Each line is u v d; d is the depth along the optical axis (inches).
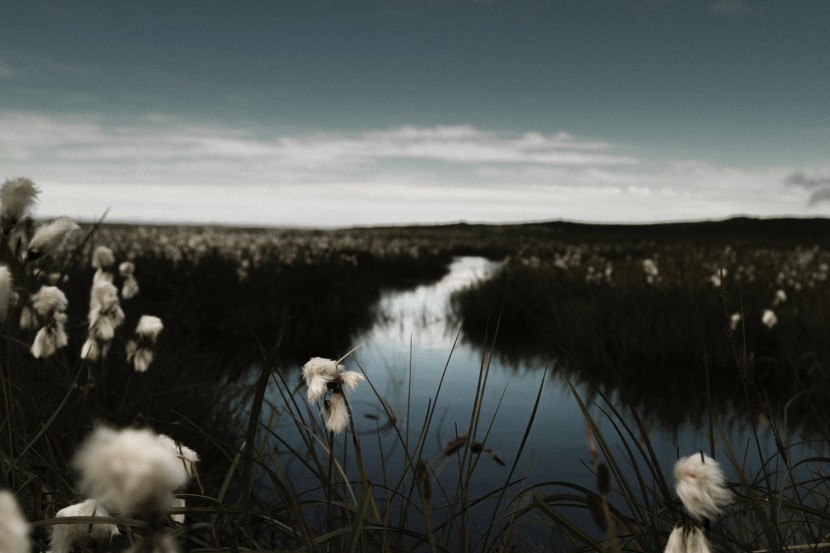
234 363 321.1
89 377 141.7
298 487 144.3
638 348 357.4
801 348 299.1
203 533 87.9
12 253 99.0
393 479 160.2
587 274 625.9
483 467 180.5
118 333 225.5
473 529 127.5
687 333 344.2
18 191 98.1
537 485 71.5
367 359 351.9
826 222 3299.7
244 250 831.7
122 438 22.5
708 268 623.8
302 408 201.0
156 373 197.5
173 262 583.8
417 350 384.2
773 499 77.7
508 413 242.4
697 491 40.6
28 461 102.9
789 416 229.1
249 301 480.4
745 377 77.4
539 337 437.1
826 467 156.8
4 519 23.8
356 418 222.4
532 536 122.7
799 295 428.8
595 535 127.2
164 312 381.1
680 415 240.5
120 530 64.9
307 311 507.5
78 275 235.9
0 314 88.2
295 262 721.0
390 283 824.9
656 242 1843.0
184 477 23.2
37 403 145.6
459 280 899.4
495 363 347.3
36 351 118.6
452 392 277.1
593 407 252.8
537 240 2064.5
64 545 48.7
